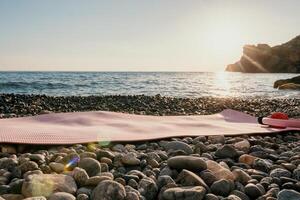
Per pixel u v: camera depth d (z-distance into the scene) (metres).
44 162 2.76
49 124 4.42
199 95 20.56
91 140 3.58
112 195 1.99
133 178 2.41
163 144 3.71
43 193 2.02
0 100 11.94
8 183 2.35
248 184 2.36
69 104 11.11
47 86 27.89
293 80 30.70
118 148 3.45
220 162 2.91
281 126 5.02
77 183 2.26
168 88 28.47
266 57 112.31
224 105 11.71
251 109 10.27
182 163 2.58
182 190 2.10
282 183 2.47
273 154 3.49
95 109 9.37
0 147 3.29
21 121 4.61
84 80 40.62
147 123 4.90
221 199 2.12
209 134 4.31
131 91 24.23
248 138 4.36
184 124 5.03
